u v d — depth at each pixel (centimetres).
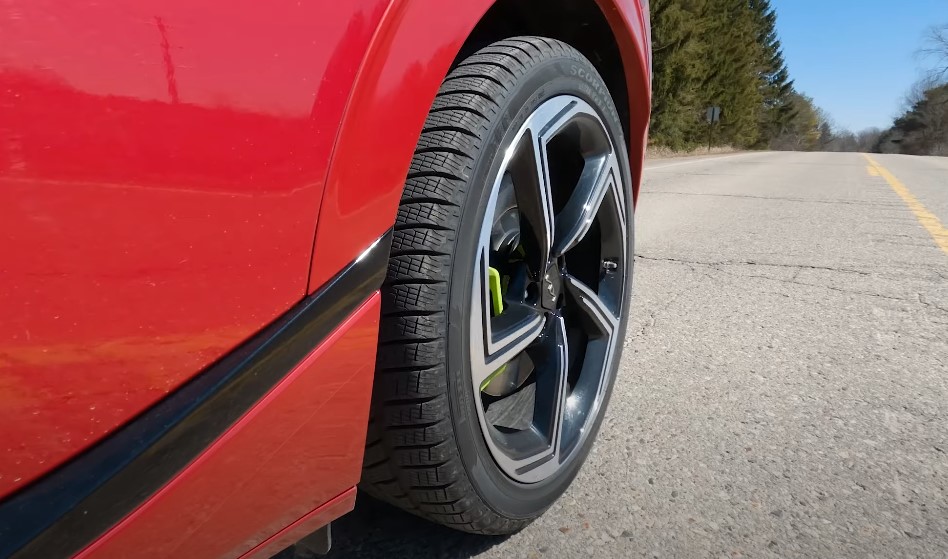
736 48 4472
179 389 75
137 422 72
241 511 87
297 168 83
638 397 233
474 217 119
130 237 68
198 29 71
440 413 115
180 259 73
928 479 185
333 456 99
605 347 181
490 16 158
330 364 93
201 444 78
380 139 94
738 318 329
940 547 156
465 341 119
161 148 69
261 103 78
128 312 69
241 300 80
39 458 66
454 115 119
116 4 65
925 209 784
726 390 240
